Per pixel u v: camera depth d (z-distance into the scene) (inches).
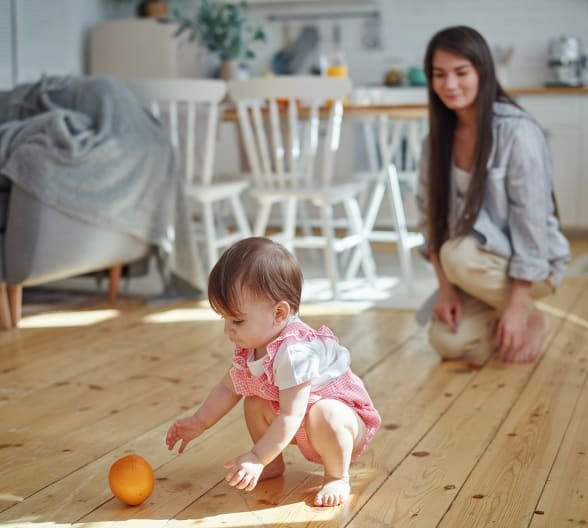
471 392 94.3
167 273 146.7
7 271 126.3
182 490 68.2
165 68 246.5
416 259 192.4
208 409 68.6
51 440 80.3
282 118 167.9
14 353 113.2
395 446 77.5
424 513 63.2
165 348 115.3
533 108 224.8
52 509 64.7
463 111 103.6
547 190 103.4
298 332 63.4
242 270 61.6
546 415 86.0
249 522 62.1
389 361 108.2
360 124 232.7
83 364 107.5
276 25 264.8
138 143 138.3
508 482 68.9
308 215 246.2
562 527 60.6
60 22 243.3
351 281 165.3
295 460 74.8
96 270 149.9
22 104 144.6
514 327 103.6
